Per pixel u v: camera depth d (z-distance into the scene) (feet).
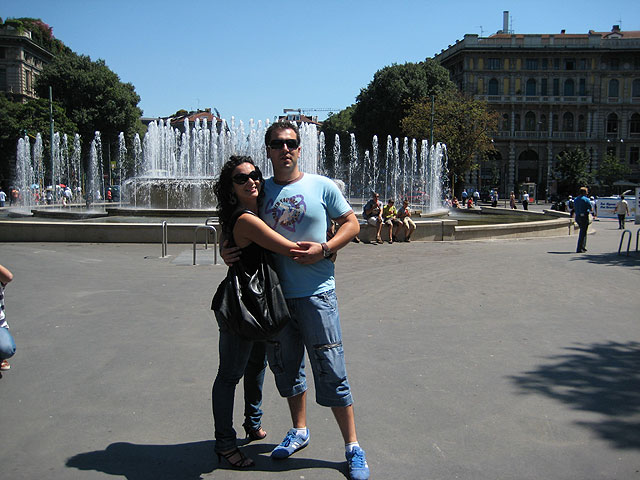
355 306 25.16
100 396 14.35
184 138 116.26
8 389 14.70
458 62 249.96
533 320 22.72
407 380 15.67
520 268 37.37
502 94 243.40
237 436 12.53
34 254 40.40
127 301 25.23
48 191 133.39
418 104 171.32
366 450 11.64
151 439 12.09
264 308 10.41
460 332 20.77
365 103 201.77
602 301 26.71
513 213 108.68
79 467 10.82
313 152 114.11
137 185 74.13
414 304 25.64
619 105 244.83
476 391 14.88
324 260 11.10
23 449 11.50
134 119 190.90
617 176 231.09
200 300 25.52
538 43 240.32
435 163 149.07
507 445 11.85
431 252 46.37
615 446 11.79
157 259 38.68
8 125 163.53
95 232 47.85
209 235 48.03
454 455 11.41
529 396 14.55
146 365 16.70
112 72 184.75
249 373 12.02
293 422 12.00
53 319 21.85
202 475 10.66
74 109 177.27
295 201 11.04
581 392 14.82
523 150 247.29
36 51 241.14
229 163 11.05
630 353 18.25
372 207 53.06
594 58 242.37
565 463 11.07
